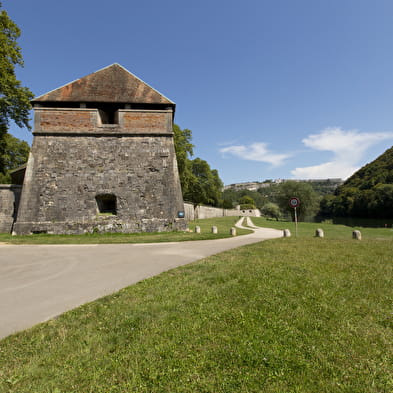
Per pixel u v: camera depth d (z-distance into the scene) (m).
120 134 20.12
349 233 19.30
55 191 18.55
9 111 20.03
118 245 12.35
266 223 35.25
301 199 47.56
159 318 4.01
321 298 4.68
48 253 10.07
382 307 4.34
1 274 6.88
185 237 14.91
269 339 3.39
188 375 2.74
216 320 3.92
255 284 5.39
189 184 45.19
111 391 2.53
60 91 20.38
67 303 4.82
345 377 2.70
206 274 6.29
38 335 3.60
